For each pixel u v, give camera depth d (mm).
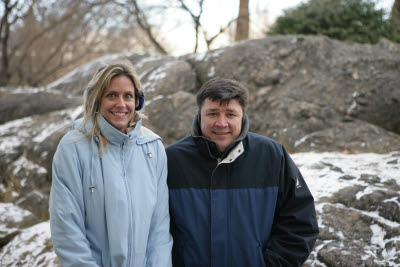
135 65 6664
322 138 4668
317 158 4152
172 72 5758
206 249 1888
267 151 2023
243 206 1933
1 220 4000
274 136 4938
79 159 1740
